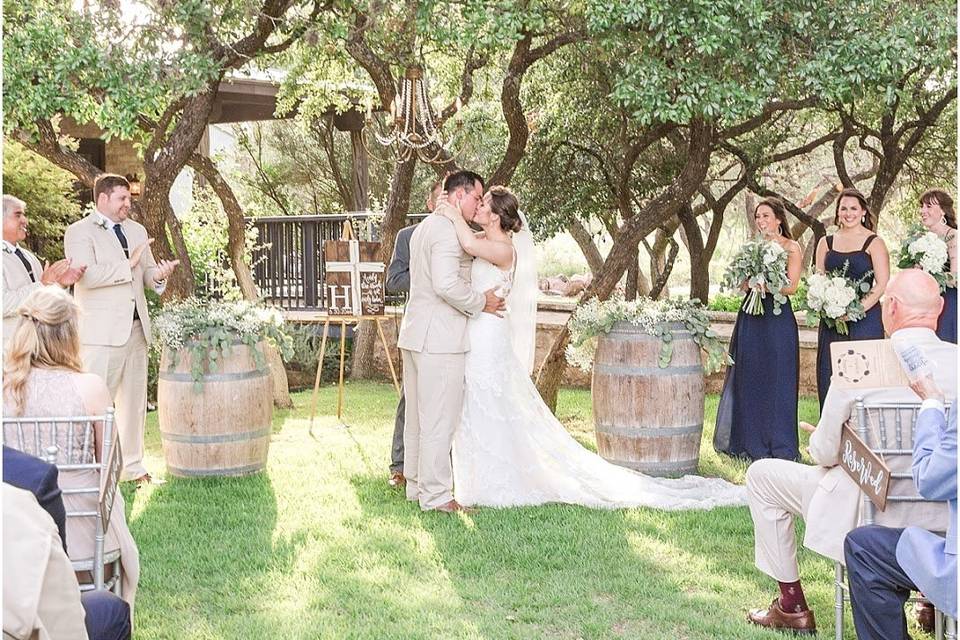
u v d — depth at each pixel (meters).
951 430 2.88
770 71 6.76
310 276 12.55
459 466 5.96
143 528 5.28
